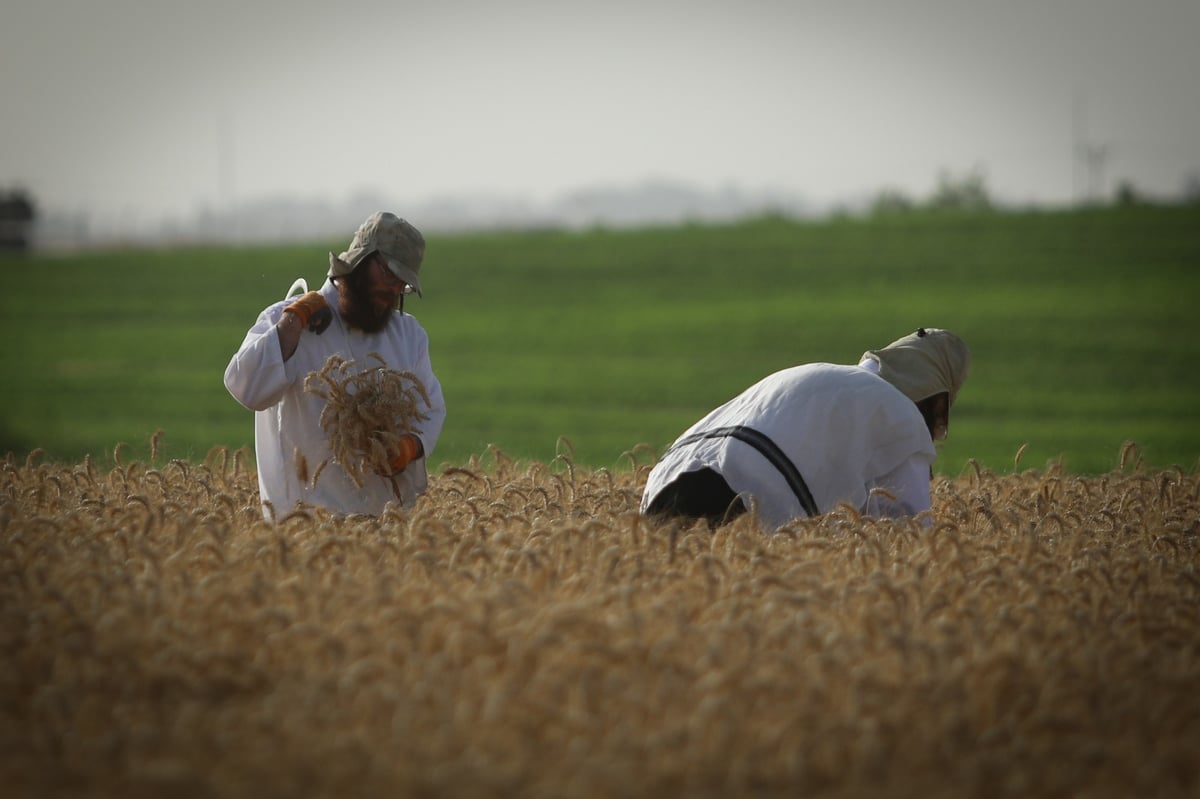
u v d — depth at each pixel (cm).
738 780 1370
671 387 10912
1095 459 6606
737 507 2719
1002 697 1588
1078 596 2019
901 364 2944
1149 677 1700
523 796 1333
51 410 9850
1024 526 2586
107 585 1870
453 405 10038
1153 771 1420
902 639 1641
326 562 2088
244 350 2786
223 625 1733
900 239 18575
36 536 2297
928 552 2219
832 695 1573
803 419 2727
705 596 1942
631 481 3544
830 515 2470
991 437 7706
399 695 1495
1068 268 16100
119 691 1578
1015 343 12462
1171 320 13238
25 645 1705
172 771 1318
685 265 17912
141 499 2342
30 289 18212
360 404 2739
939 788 1387
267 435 2934
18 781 1362
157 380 11619
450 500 2927
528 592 1906
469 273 18162
